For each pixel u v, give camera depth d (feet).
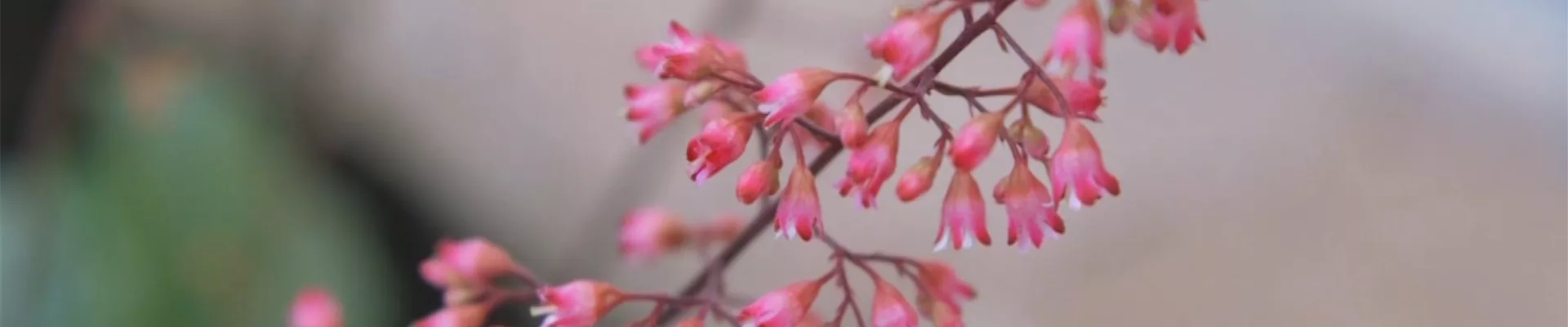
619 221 2.05
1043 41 1.92
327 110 2.27
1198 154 2.09
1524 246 2.03
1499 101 2.10
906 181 1.09
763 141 1.21
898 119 1.08
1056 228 1.09
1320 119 2.10
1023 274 2.07
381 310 1.84
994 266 2.06
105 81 1.80
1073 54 1.06
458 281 1.27
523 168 2.22
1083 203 1.07
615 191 2.07
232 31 2.29
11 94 1.87
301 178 1.90
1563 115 2.08
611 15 2.11
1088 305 2.06
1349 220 2.06
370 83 2.30
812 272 2.06
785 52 1.96
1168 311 2.05
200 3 2.19
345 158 2.26
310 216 1.84
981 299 2.06
